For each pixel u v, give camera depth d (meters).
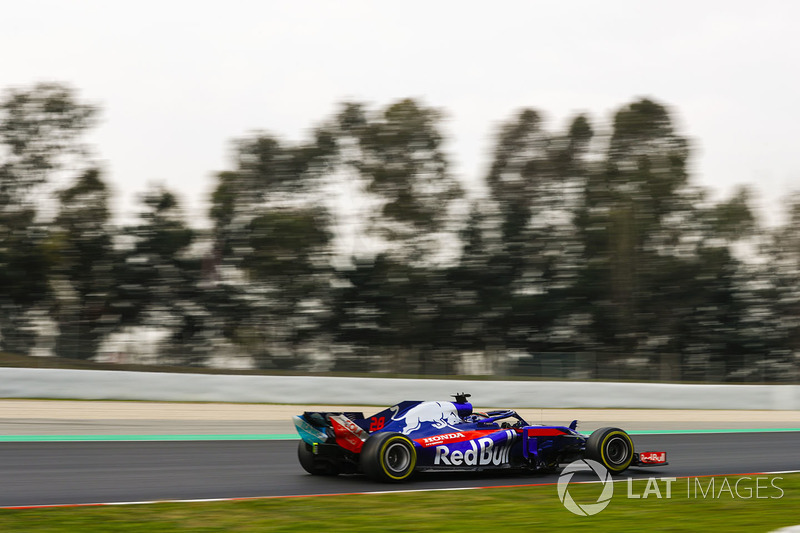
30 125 43.28
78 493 10.09
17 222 41.47
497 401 25.14
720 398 27.84
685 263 45.91
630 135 48.78
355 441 11.27
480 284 44.47
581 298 44.59
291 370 28.73
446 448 11.64
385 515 8.66
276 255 41.09
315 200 46.12
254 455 14.92
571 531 8.03
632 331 44.56
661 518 8.88
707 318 45.78
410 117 45.88
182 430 19.02
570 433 12.77
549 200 48.53
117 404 21.39
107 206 42.47
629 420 24.39
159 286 41.47
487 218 46.75
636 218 45.75
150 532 7.53
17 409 19.59
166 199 43.44
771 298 46.25
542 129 50.25
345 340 42.06
